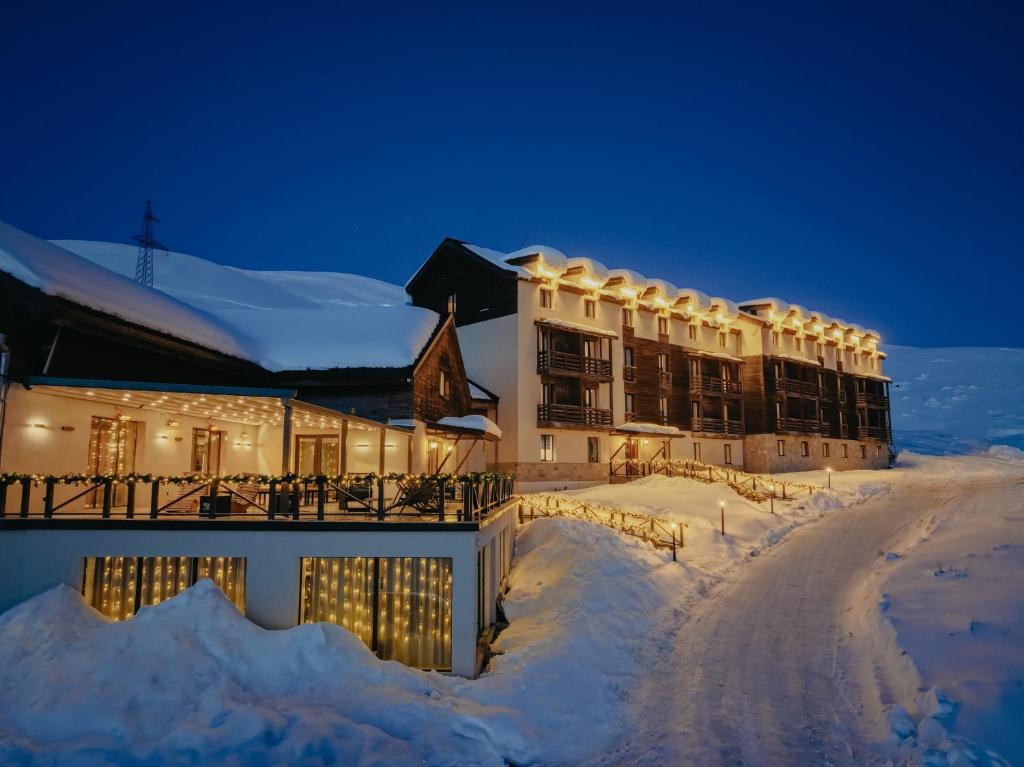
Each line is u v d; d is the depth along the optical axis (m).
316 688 9.13
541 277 36.34
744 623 14.72
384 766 7.46
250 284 104.62
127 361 16.62
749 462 48.66
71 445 14.52
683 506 27.02
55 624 10.09
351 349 23.34
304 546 11.59
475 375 36.81
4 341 12.60
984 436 107.06
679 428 44.28
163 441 17.64
